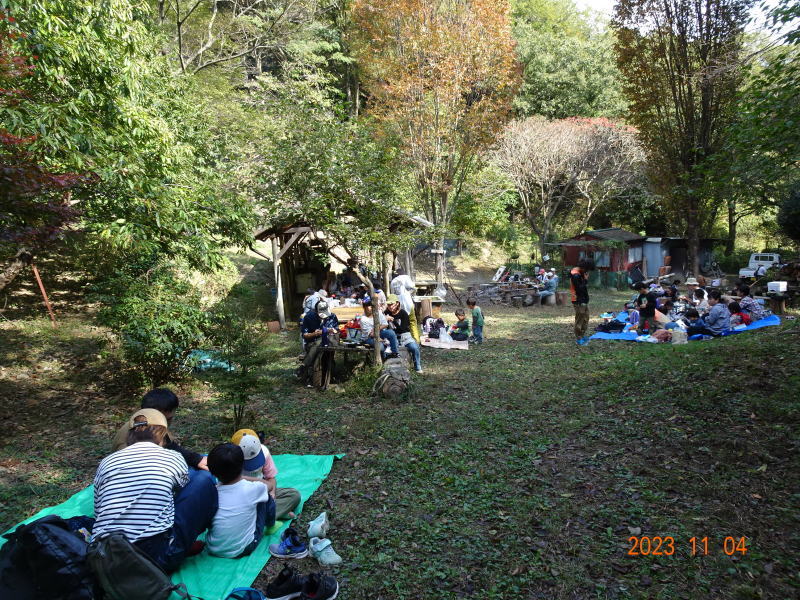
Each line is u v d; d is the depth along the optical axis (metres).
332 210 8.72
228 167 10.84
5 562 3.08
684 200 21.05
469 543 4.22
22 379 8.93
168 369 9.05
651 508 4.64
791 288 16.84
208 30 22.03
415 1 17.86
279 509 4.57
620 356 10.40
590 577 3.77
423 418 7.40
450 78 18.39
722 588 3.58
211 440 6.72
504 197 32.75
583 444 6.20
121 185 7.24
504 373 9.95
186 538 3.73
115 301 8.49
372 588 3.69
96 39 7.22
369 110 19.50
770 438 5.66
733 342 9.52
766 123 6.60
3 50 5.50
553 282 21.06
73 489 5.36
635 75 19.48
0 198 5.23
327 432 6.93
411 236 9.24
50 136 6.14
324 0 25.61
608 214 35.31
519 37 34.66
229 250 21.36
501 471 5.57
